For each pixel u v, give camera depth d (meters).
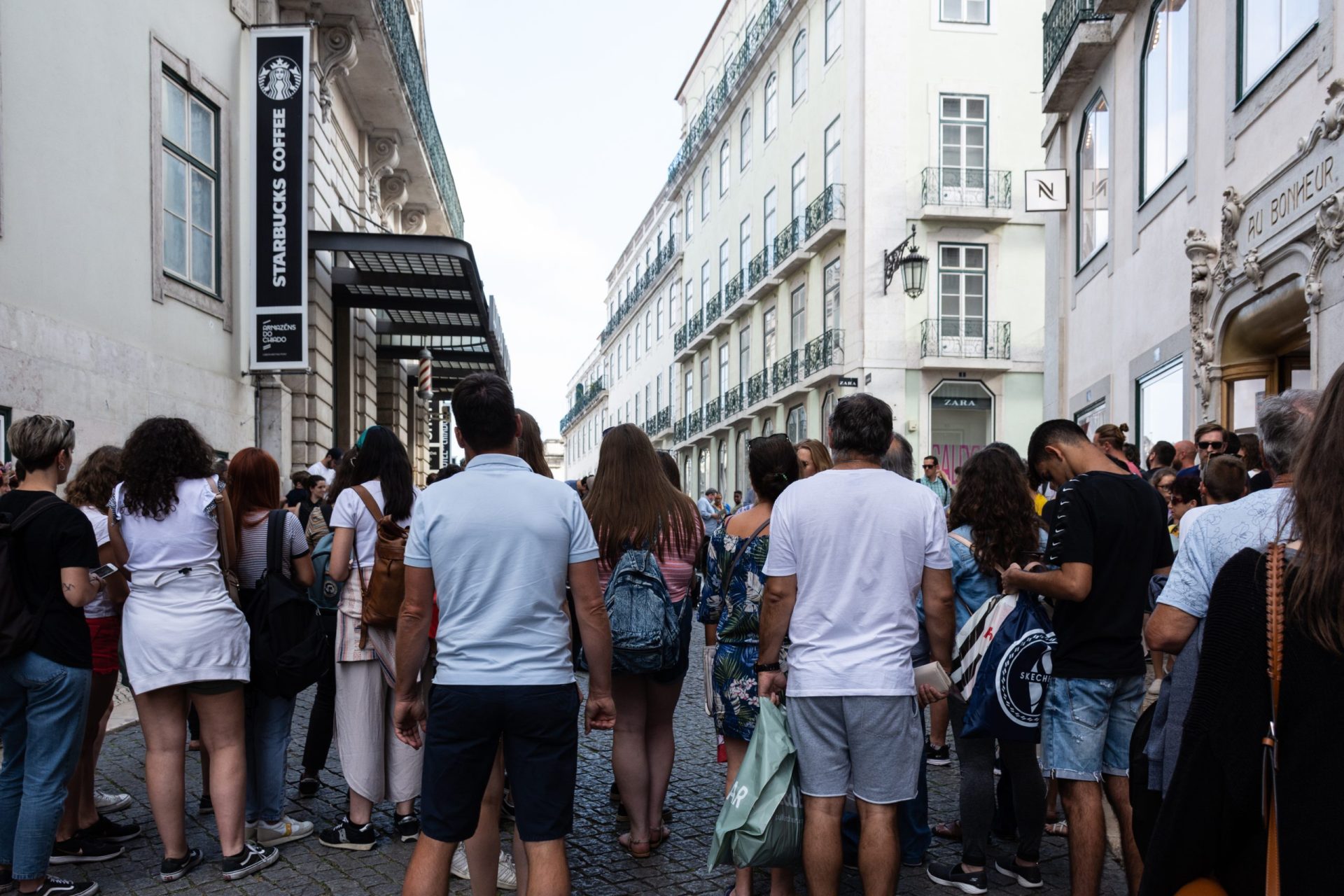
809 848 3.34
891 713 3.29
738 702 4.05
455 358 22.86
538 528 3.01
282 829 4.55
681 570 4.38
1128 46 12.38
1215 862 1.87
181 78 10.29
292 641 4.27
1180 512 6.69
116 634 4.57
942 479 13.34
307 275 11.80
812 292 26.39
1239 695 1.79
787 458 4.19
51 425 3.93
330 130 14.36
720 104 34.03
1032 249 23.70
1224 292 9.49
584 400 67.06
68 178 8.14
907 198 23.38
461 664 2.94
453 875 4.12
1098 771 3.52
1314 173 7.75
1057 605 3.67
